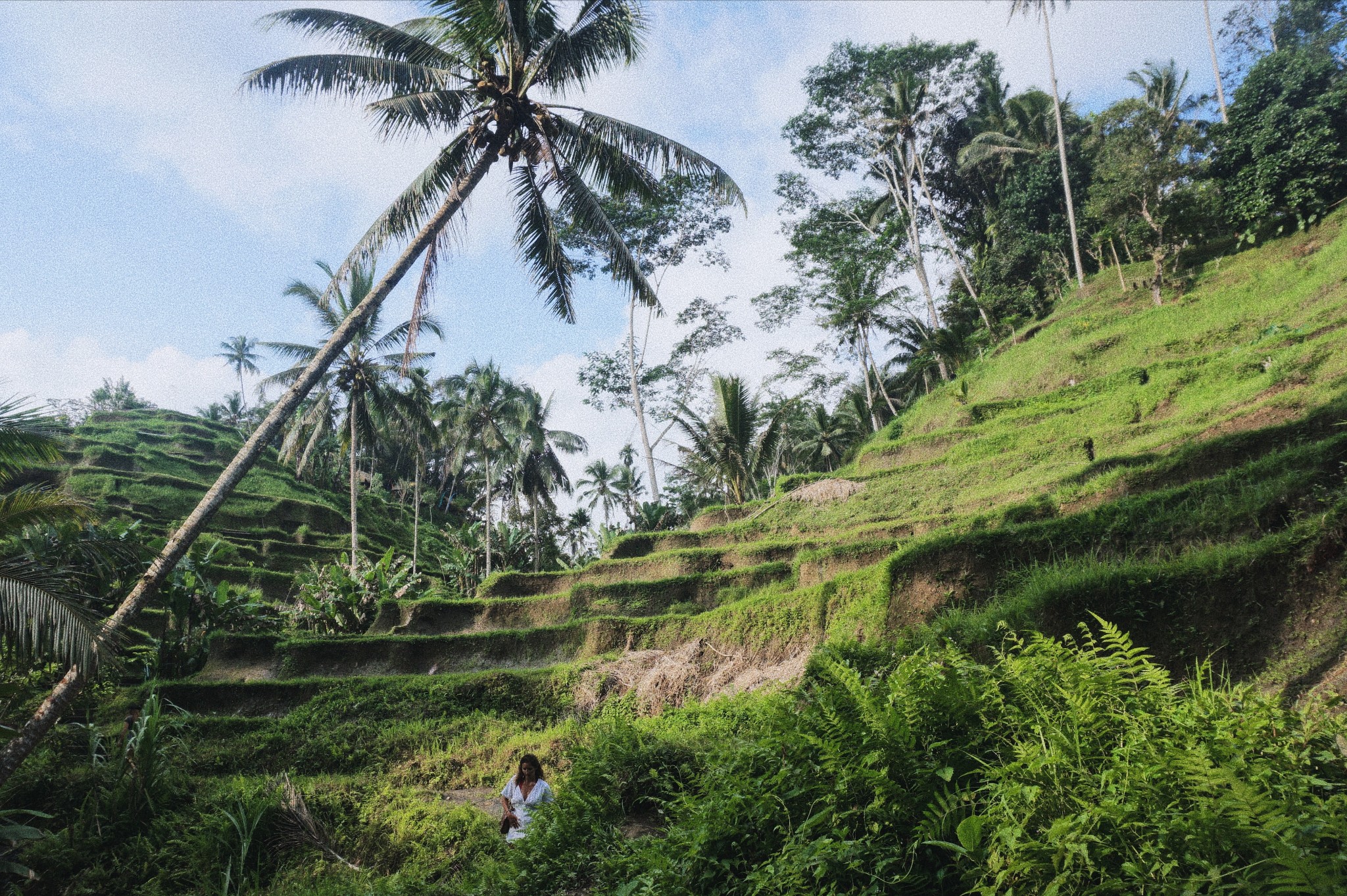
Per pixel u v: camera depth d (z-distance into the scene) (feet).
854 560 54.44
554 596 74.64
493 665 65.36
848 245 120.26
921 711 13.83
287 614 85.46
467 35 46.01
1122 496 41.04
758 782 15.23
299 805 35.04
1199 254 106.01
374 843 34.37
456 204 46.85
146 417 192.75
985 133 136.56
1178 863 9.34
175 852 33.45
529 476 150.41
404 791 40.42
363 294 103.19
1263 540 26.03
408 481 224.12
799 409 140.97
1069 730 12.17
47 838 33.71
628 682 54.03
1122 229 99.45
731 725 37.22
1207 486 32.76
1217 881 8.83
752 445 101.14
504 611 76.33
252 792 36.45
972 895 11.29
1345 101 89.97
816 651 17.83
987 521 46.83
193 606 65.00
